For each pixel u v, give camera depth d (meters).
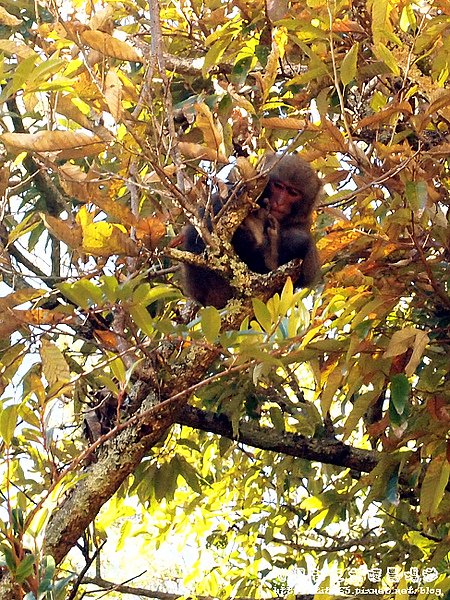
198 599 5.55
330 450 5.49
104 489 3.86
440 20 4.04
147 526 6.41
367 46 4.54
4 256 4.10
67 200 5.74
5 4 5.53
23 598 2.90
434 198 4.00
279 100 5.29
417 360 3.53
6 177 4.29
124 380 3.34
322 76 4.48
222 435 5.50
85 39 3.52
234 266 3.84
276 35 4.29
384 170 4.17
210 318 3.06
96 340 4.11
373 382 3.91
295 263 3.99
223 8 5.05
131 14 5.43
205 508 6.43
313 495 6.17
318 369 3.96
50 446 3.22
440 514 4.24
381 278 4.16
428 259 4.50
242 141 4.30
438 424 3.94
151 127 4.13
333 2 4.24
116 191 4.26
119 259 3.93
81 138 3.39
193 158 3.82
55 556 3.76
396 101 4.25
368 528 6.68
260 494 6.42
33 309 3.51
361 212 4.25
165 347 4.12
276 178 5.24
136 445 3.92
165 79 3.76
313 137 4.54
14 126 5.66
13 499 3.95
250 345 3.15
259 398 5.48
